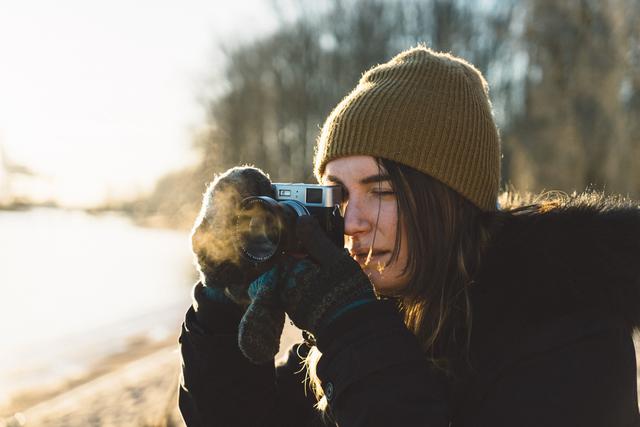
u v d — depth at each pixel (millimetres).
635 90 17469
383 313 1229
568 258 1204
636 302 1185
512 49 24922
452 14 27891
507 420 1128
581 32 19484
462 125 1364
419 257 1340
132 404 5680
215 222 1384
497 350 1211
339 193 1398
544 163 20188
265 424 1528
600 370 1099
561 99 20031
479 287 1311
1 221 55312
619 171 17344
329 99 33656
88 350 9539
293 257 1340
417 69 1401
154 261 23547
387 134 1350
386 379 1162
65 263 22766
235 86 38312
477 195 1375
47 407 6035
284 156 37031
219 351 1466
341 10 33094
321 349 1242
